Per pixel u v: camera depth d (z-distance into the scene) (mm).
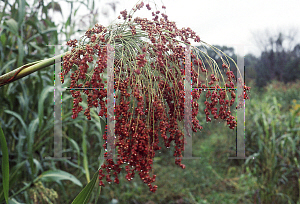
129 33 839
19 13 1500
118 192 2527
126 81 736
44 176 1479
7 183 829
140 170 740
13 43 1751
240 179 2834
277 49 8336
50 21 1926
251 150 2943
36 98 1877
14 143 1831
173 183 3045
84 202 784
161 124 748
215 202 2641
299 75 7156
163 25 870
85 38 811
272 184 2400
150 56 836
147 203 2613
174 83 820
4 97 1682
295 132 2686
